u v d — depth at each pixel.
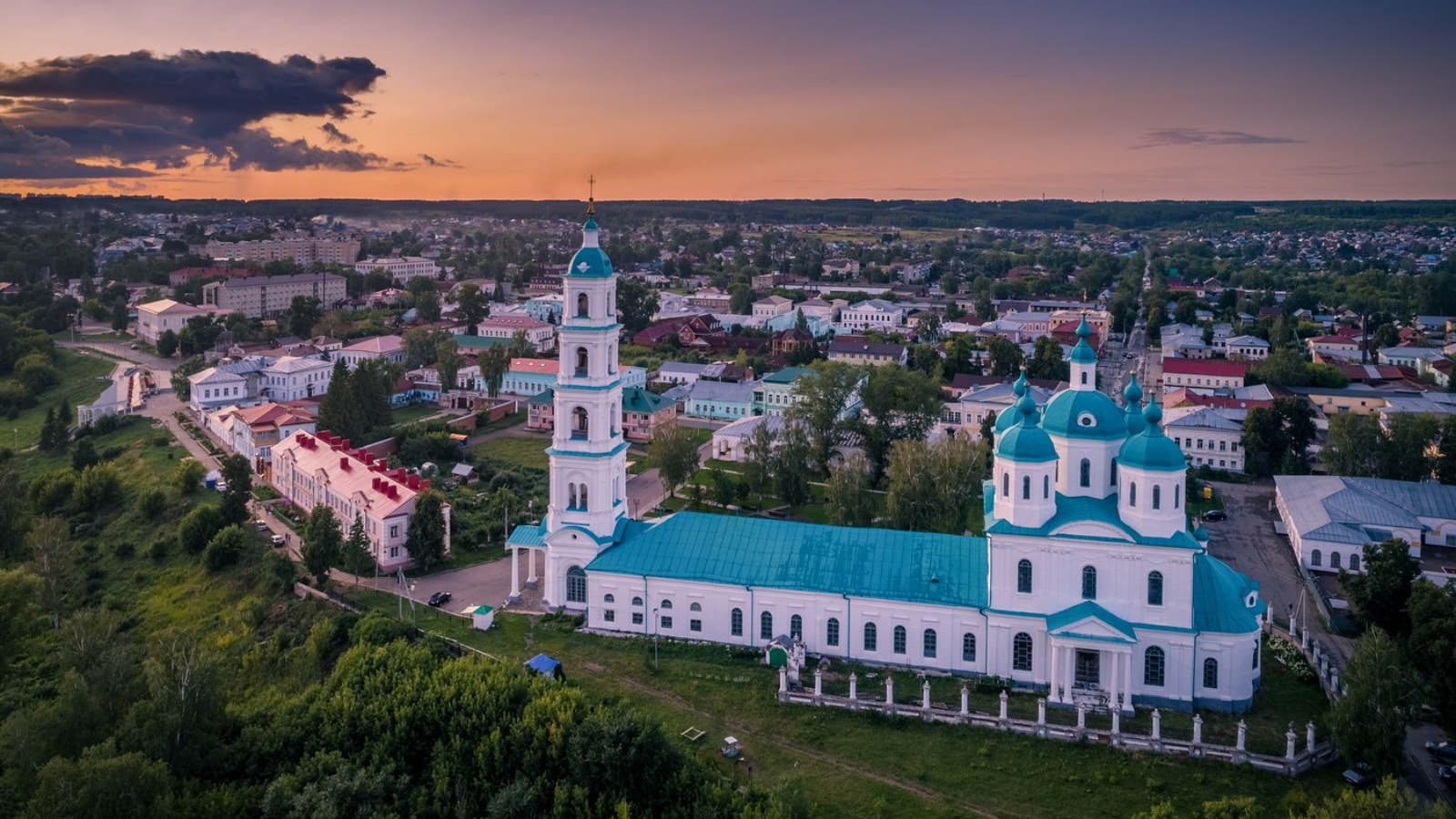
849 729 96.44
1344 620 125.44
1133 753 91.38
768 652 108.44
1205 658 98.44
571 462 120.25
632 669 108.00
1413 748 94.31
